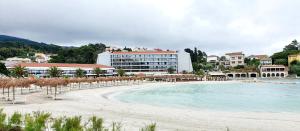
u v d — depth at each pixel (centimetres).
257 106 4634
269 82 14800
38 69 15225
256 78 19162
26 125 1374
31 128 1329
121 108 3903
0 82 5381
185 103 5156
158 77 17612
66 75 15612
